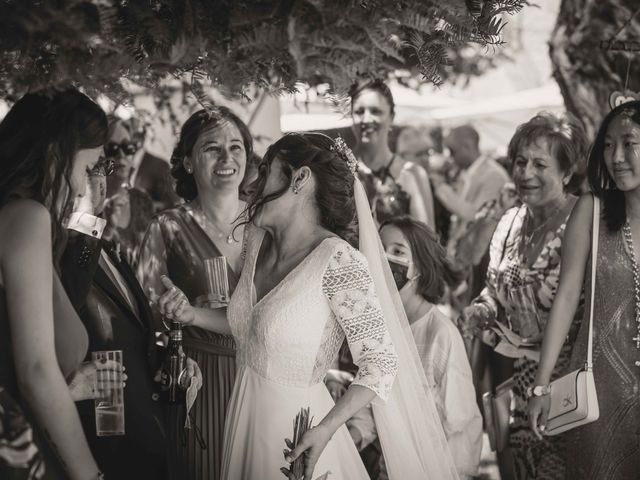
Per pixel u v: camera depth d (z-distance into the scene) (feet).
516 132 16.29
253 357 11.00
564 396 13.19
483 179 29.17
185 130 15.39
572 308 13.84
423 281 15.21
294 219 11.11
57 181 10.09
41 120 10.07
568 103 20.67
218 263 13.01
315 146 11.07
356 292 10.66
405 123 31.81
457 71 22.81
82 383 11.19
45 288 9.46
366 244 11.65
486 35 10.57
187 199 15.88
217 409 14.03
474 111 30.12
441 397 14.89
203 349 14.19
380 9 9.73
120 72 9.77
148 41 9.76
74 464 9.49
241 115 20.11
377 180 20.47
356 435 14.96
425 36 10.61
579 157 15.99
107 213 18.07
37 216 9.59
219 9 9.71
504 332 15.99
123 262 12.71
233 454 11.10
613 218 13.48
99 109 10.43
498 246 16.61
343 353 16.69
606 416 13.23
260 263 11.45
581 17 19.94
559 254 15.58
